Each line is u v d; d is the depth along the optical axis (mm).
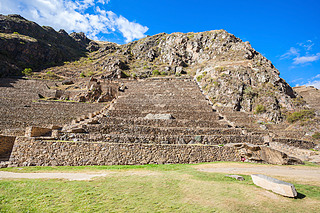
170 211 5699
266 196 6629
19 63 67438
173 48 92500
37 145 13016
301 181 8938
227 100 41250
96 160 13203
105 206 6168
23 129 20703
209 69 61469
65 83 53375
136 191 7406
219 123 23625
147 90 42344
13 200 6730
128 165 13133
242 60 59656
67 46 108562
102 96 40219
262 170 11820
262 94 42656
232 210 5645
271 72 48906
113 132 18500
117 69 69062
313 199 6418
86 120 21984
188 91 41656
